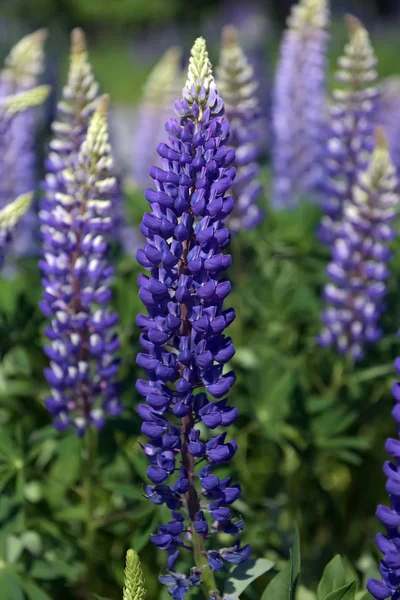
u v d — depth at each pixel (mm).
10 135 6398
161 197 2723
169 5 36156
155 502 2949
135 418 4246
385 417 5035
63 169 4211
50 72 8727
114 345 3938
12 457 4145
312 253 5793
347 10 35219
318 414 4473
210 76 2773
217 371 2822
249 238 5844
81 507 4273
